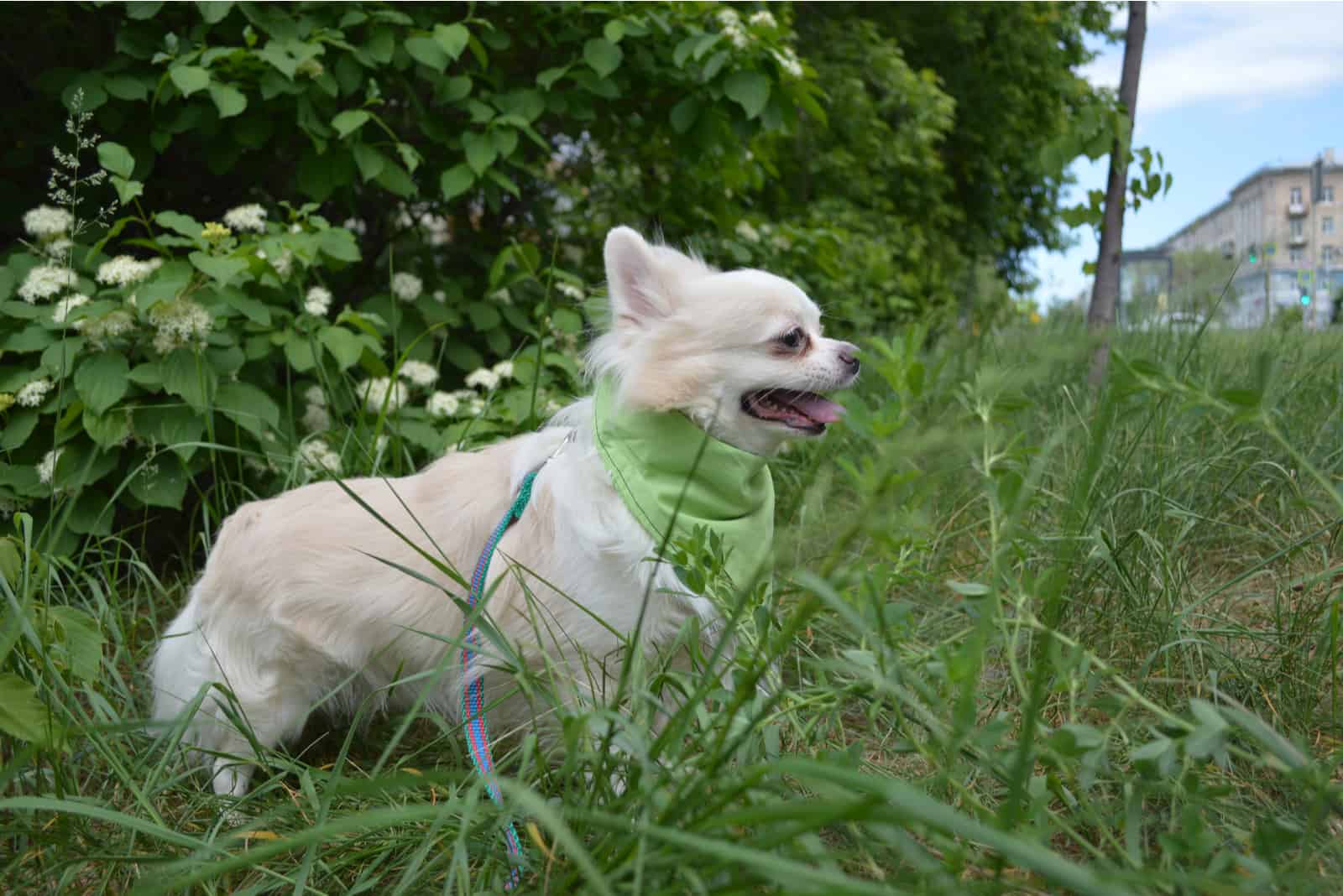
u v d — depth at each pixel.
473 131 1.19
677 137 1.29
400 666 0.70
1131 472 0.94
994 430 0.55
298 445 1.02
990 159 4.29
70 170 1.15
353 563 0.76
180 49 1.09
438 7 1.19
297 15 1.11
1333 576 0.80
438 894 0.59
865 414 0.52
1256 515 0.95
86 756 0.70
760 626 0.58
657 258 0.79
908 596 0.90
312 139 1.08
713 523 0.72
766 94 1.18
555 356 1.16
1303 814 0.60
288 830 0.65
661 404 0.74
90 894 0.61
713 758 0.53
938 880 0.49
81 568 0.88
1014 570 0.82
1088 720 0.71
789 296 0.77
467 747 0.74
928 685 0.57
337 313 1.26
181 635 0.77
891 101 3.04
